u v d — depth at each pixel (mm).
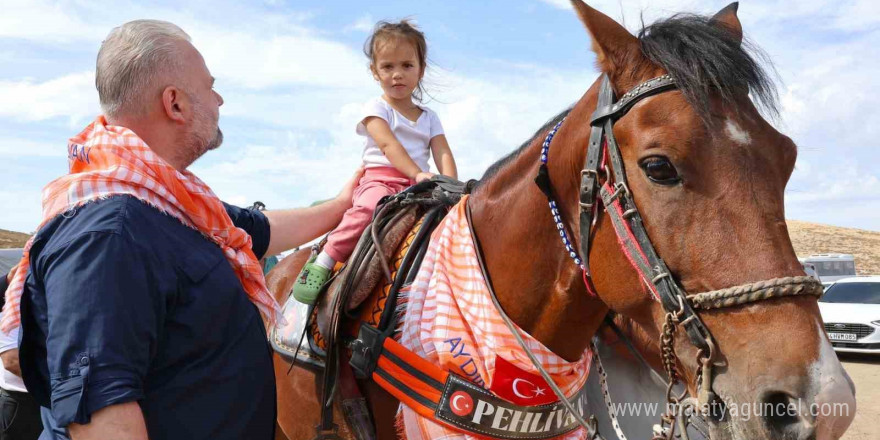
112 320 1382
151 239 1508
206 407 1561
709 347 1424
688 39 1566
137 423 1383
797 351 1312
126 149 1557
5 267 5527
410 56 2842
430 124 2967
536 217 1896
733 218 1419
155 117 1653
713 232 1430
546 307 1906
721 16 1927
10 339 2771
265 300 1824
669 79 1555
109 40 1666
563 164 1801
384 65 2852
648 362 2359
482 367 1863
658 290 1501
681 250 1470
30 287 1482
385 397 2129
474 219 2109
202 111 1715
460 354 1883
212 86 1787
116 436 1341
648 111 1539
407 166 2594
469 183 2383
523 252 1930
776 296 1356
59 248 1423
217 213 1694
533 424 1898
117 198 1495
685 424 1631
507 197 2016
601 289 1688
